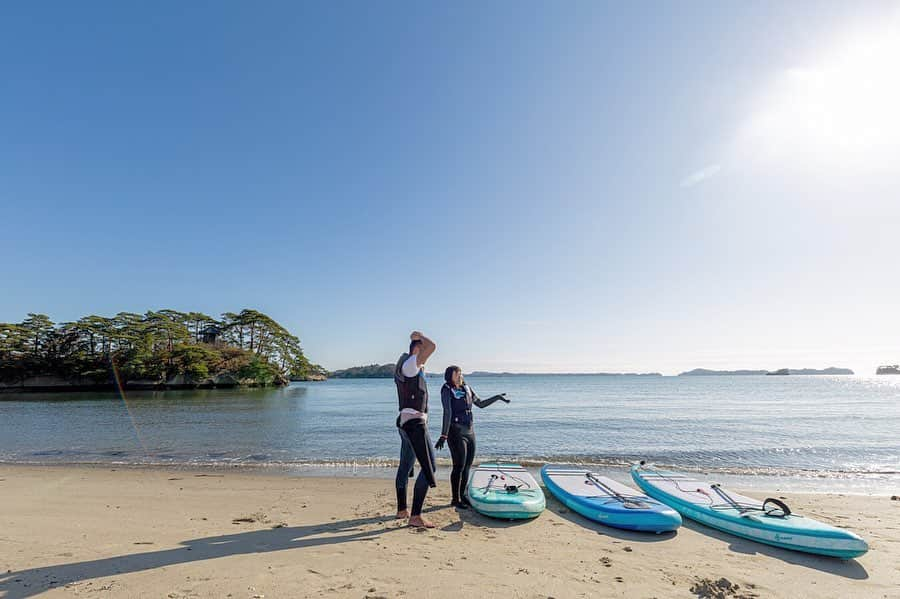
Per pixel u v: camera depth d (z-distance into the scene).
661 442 15.86
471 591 3.57
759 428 20.28
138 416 28.06
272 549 4.56
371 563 4.16
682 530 5.75
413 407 5.32
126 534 5.17
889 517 6.64
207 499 7.28
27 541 4.84
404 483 5.76
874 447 14.59
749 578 4.15
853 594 3.88
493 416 27.03
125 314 88.69
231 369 85.50
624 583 3.88
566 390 76.62
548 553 4.64
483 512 5.95
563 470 8.52
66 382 79.62
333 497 7.43
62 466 11.14
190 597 3.33
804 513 6.86
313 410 33.66
